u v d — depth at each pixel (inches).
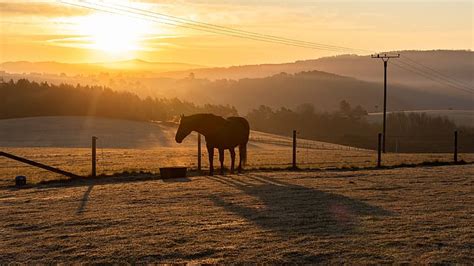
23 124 3846.0
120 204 530.9
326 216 454.9
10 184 761.6
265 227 414.0
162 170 780.6
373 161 1241.4
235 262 323.0
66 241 378.3
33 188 692.7
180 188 645.3
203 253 343.9
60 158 1521.9
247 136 871.1
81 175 828.6
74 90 4864.7
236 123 845.8
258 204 521.0
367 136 4020.7
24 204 541.0
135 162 1332.4
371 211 476.4
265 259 327.9
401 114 4948.3
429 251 339.0
